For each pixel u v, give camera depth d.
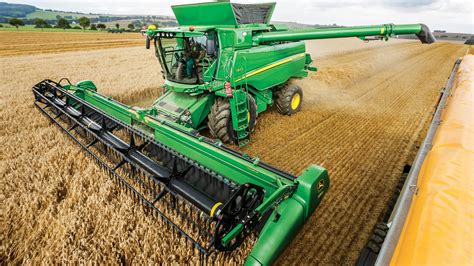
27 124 6.26
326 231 3.58
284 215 2.57
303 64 7.96
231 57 5.33
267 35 6.07
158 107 5.71
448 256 1.22
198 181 3.57
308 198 2.67
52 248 3.03
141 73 13.04
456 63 7.37
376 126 7.26
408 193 2.09
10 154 4.86
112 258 2.86
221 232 2.33
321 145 6.05
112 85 10.20
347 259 3.18
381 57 22.09
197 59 5.40
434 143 2.46
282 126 7.06
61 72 13.11
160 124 4.39
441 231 1.35
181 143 3.99
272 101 7.22
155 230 3.17
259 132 6.65
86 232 3.19
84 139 5.32
